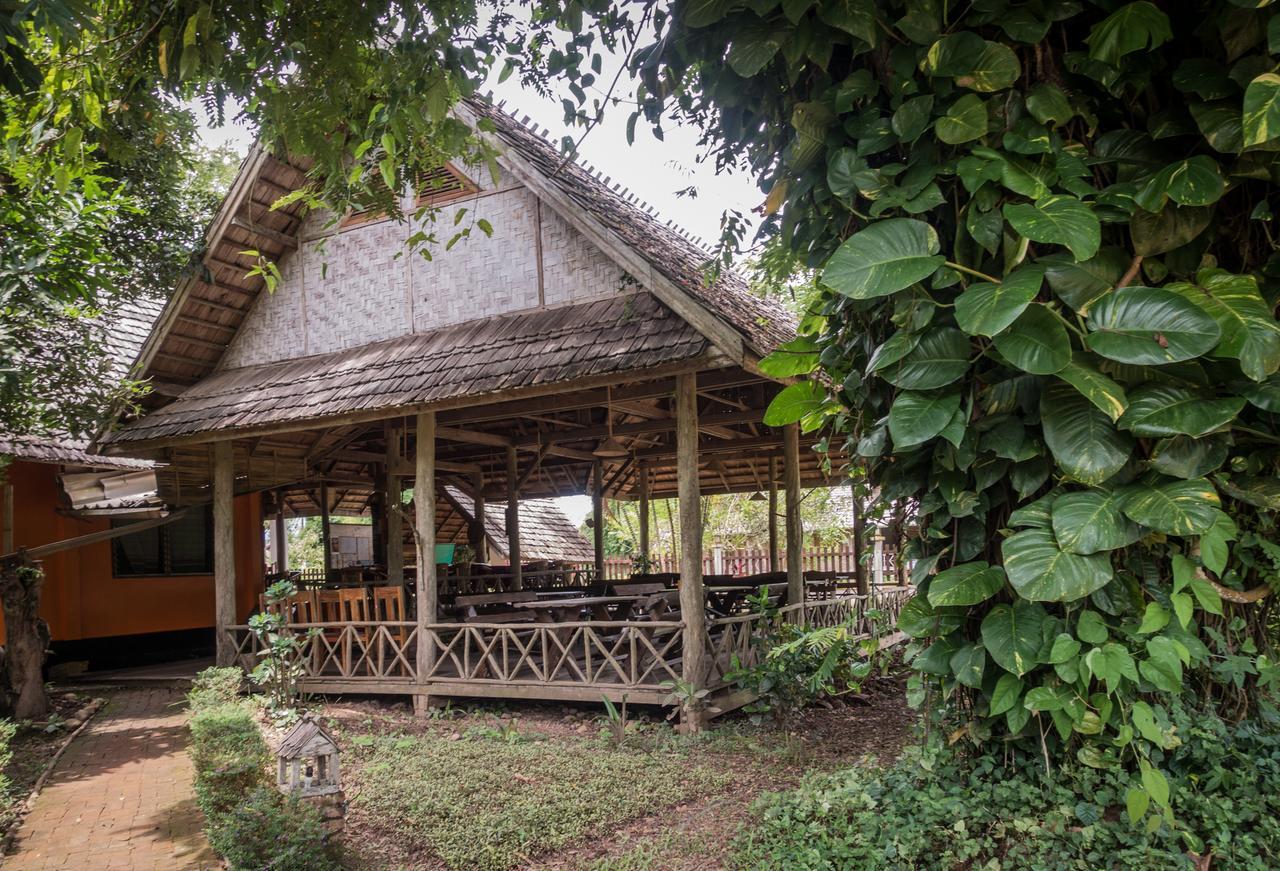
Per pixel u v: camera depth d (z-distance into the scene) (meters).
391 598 9.69
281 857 4.04
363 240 10.38
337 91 4.62
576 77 4.57
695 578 7.79
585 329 8.33
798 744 6.94
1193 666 3.23
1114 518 3.02
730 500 25.97
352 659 10.58
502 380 8.09
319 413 9.08
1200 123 3.02
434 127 4.90
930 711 3.88
